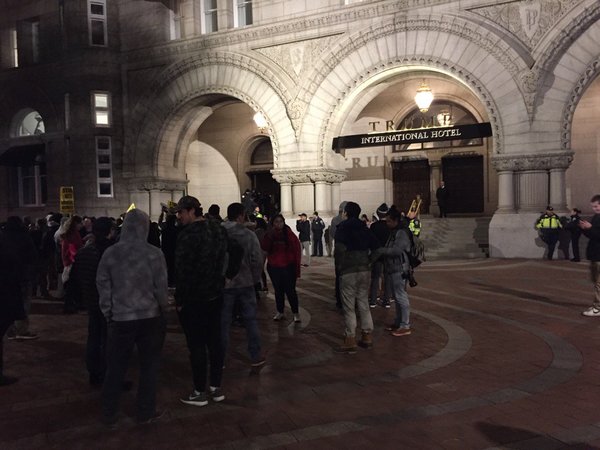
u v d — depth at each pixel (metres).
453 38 17.53
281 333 8.39
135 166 23.66
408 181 25.55
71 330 9.02
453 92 23.64
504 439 4.35
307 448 4.27
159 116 23.08
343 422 4.78
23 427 4.87
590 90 20.58
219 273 5.34
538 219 16.80
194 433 4.64
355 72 19.08
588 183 20.77
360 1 19.38
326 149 19.91
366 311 7.36
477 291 11.59
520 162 16.92
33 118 26.39
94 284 5.91
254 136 26.83
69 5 23.64
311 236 20.31
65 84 23.94
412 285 8.11
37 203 26.23
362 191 25.83
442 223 21.31
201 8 22.88
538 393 5.39
